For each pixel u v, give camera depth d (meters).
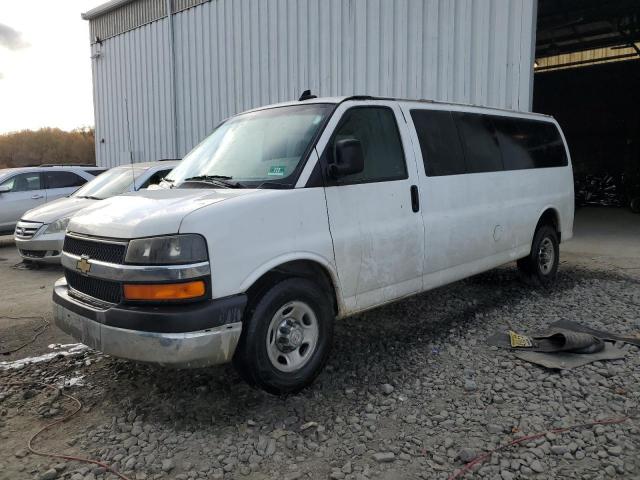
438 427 3.37
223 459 3.07
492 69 9.62
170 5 15.92
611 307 5.76
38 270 8.80
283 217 3.68
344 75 11.78
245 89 14.11
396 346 4.69
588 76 21.58
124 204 3.83
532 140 6.50
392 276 4.46
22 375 4.32
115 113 18.83
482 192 5.44
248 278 3.47
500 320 5.35
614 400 3.64
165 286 3.25
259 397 3.77
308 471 2.95
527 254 6.33
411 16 10.55
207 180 4.15
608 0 15.29
